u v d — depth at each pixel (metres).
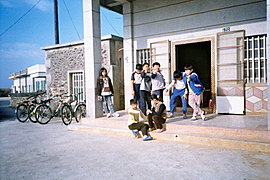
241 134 4.09
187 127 4.64
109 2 7.77
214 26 6.25
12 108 13.40
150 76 5.61
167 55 6.99
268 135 3.84
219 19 6.16
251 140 3.83
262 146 3.62
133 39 7.71
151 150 3.96
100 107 6.24
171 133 4.61
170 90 6.99
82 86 9.51
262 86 5.64
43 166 3.40
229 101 5.99
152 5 7.25
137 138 4.86
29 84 20.36
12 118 9.10
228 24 6.04
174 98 5.64
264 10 5.56
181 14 6.75
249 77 5.89
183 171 2.97
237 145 3.83
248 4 5.75
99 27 6.18
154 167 3.16
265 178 2.67
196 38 6.53
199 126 4.52
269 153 3.55
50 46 10.19
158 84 5.51
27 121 8.04
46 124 7.32
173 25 6.91
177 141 4.46
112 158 3.61
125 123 5.45
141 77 5.62
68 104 7.41
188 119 5.43
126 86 7.83
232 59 5.99
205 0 6.35
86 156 3.78
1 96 34.41
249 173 2.83
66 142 4.78
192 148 3.98
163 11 7.07
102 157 3.69
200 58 9.21
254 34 5.69
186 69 5.28
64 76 9.98
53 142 4.84
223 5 6.09
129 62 7.71
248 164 3.12
